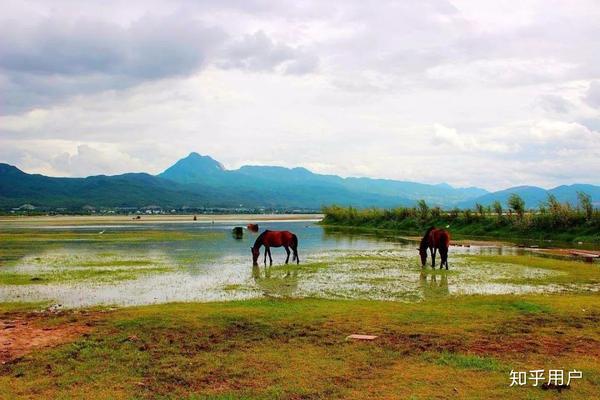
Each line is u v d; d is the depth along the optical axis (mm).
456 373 8781
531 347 10297
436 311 13734
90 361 9742
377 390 8055
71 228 67938
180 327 12070
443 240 23797
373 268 24453
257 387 8281
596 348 10219
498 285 19359
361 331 11664
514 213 50062
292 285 19531
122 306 15570
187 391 8180
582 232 41156
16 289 18578
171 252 32562
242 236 47844
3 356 10203
